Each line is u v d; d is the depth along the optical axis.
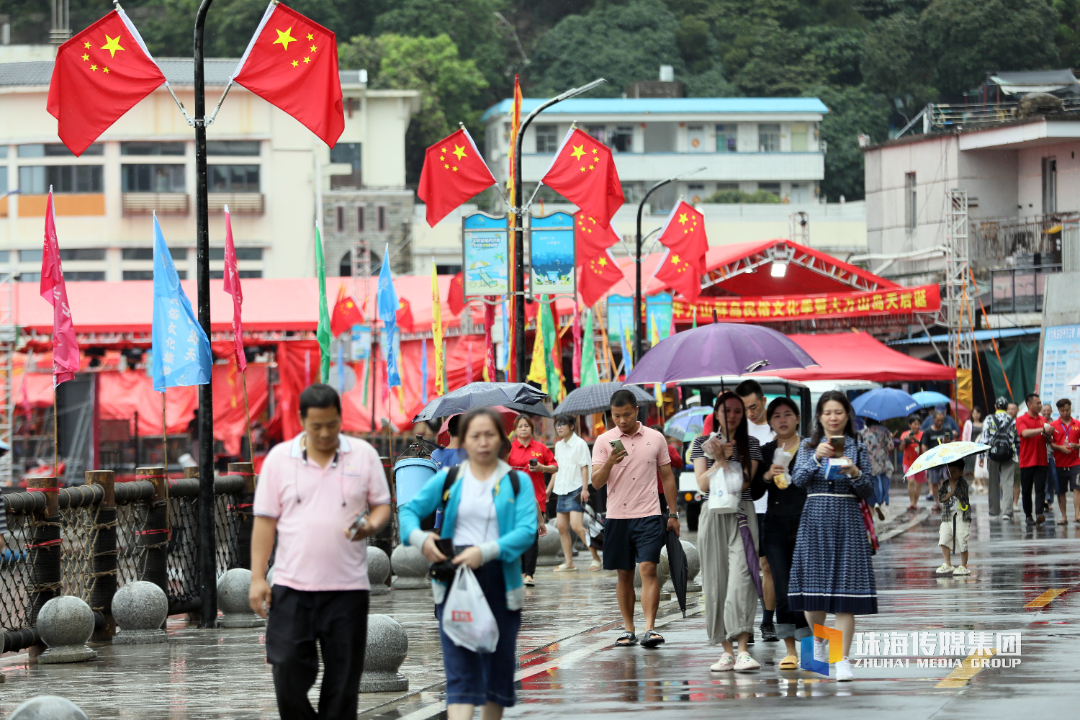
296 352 116.25
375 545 52.78
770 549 28.77
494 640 19.45
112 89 41.84
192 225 173.50
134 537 38.94
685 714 23.34
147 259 172.75
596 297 79.12
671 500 32.59
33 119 170.12
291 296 117.31
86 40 42.00
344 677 19.14
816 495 26.80
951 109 175.88
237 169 175.12
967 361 126.81
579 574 53.59
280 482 19.28
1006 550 56.19
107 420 118.06
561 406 43.81
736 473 28.25
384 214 183.38
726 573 28.39
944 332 140.12
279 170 176.25
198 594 41.66
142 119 172.12
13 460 113.56
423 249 186.12
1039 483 68.75
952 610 36.75
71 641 32.81
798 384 79.25
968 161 152.38
